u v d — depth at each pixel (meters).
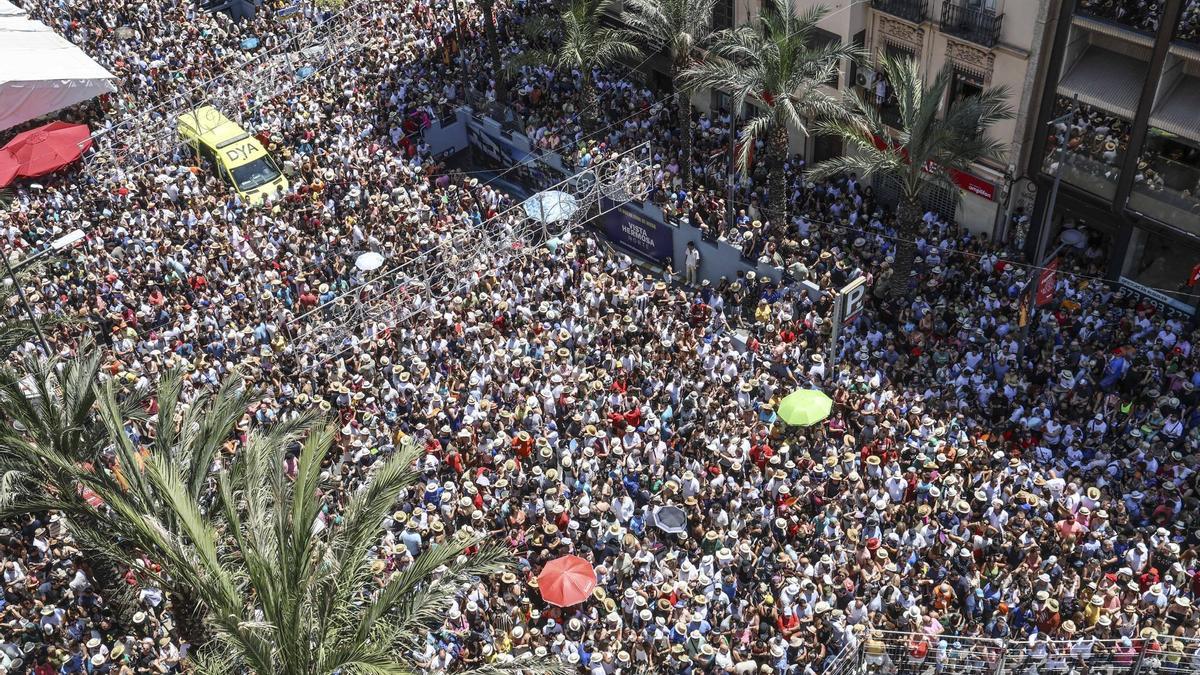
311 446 17.20
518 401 28.50
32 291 33.38
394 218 37.31
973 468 25.80
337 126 43.44
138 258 35.91
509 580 23.03
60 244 29.56
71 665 22.31
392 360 31.06
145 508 18.41
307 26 51.09
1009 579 22.69
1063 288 31.83
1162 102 29.36
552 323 31.98
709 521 24.95
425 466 26.28
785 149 33.88
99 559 21.75
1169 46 28.09
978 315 30.81
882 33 35.53
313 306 33.84
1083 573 23.06
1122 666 21.25
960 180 34.72
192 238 37.19
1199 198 29.66
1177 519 24.75
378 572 22.41
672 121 41.84
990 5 31.94
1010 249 34.25
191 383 29.67
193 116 43.53
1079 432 27.19
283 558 16.08
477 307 33.19
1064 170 32.38
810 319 31.19
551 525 24.50
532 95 44.38
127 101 46.94
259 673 15.41
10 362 27.61
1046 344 29.86
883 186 38.06
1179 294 31.38
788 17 32.28
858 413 27.67
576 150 40.53
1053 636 22.09
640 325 31.72
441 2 50.84
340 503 25.72
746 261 34.84
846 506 24.70
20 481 20.17
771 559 23.67
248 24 52.56
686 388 28.72
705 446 26.62
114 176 41.69
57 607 23.97
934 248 33.88
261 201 40.00
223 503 18.48
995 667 21.47
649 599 22.69
